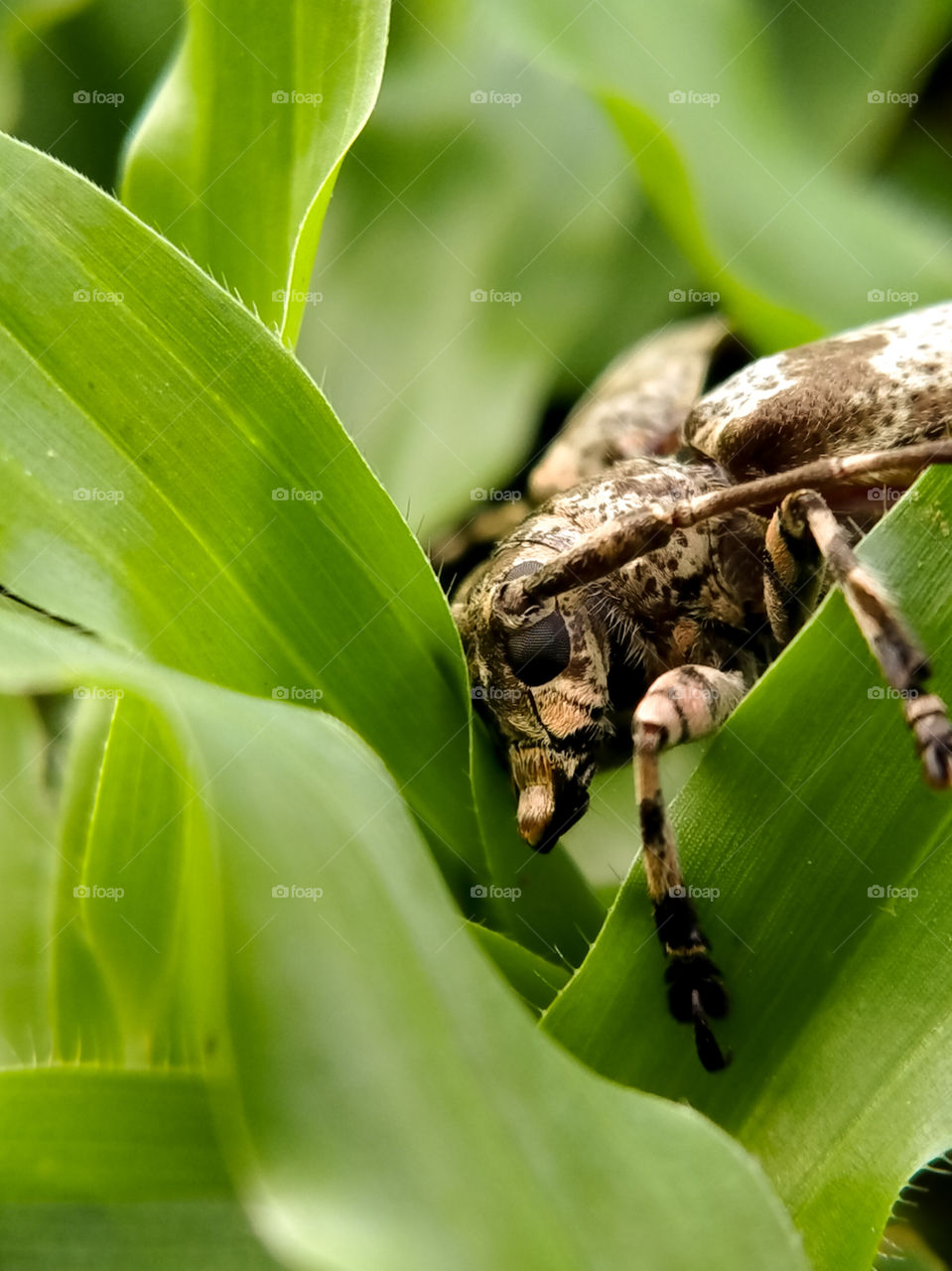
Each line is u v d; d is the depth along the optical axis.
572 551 0.08
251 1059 0.07
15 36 0.10
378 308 0.10
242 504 0.08
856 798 0.08
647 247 0.10
